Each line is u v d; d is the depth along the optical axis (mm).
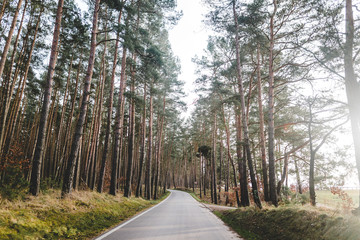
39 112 26594
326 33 7457
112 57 20922
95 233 6352
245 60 16141
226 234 6902
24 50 15828
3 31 14602
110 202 12055
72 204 8484
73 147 10023
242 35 13023
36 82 22641
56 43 9664
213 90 18531
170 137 51156
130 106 21891
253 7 11906
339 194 10102
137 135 36875
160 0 14242
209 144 40750
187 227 7914
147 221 8992
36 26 14883
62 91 26281
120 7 11891
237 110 19656
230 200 27625
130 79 19859
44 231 5449
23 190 7734
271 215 8297
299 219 6582
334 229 5176
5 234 4473
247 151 12508
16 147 12117
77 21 11336
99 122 18953
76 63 20812
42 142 8641
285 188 17203
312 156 9961
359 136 6539
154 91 21078
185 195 38156
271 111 12141
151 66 15820
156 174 33344
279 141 25734
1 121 11242
